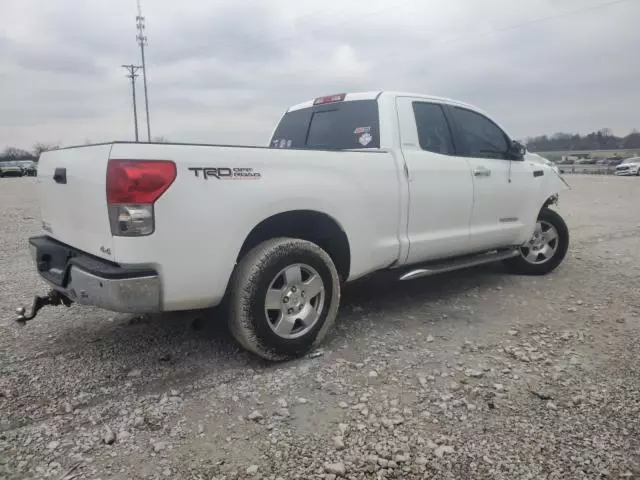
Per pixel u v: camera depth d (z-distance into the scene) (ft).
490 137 17.21
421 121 14.94
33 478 7.56
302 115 16.83
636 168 113.80
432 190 14.40
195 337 12.98
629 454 8.05
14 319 14.39
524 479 7.50
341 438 8.50
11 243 27.07
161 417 9.21
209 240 10.04
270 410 9.42
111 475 7.63
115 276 9.35
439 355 11.81
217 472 7.69
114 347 12.38
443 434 8.63
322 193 11.77
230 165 10.30
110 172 9.27
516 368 11.09
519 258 18.75
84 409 9.49
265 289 10.77
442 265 15.10
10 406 9.57
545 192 18.52
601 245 25.08
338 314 14.70
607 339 12.71
